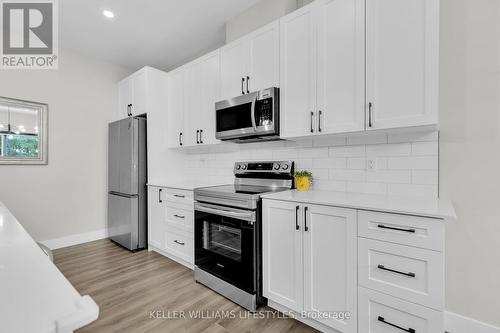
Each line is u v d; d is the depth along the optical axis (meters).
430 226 1.18
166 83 3.29
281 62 2.01
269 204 1.80
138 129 3.13
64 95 3.26
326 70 1.76
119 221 3.24
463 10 1.54
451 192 1.59
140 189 3.14
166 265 2.66
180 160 3.46
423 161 1.67
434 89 1.37
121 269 2.56
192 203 2.49
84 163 3.43
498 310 1.47
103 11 2.50
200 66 2.77
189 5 2.43
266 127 2.06
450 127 1.59
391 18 1.50
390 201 1.50
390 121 1.51
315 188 2.18
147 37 3.02
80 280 2.31
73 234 3.33
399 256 1.26
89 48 3.27
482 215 1.50
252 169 2.58
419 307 1.21
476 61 1.50
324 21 1.77
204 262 2.23
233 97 2.35
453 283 1.60
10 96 2.88
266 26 2.12
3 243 0.92
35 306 0.49
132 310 1.85
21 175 2.95
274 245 1.78
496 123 1.45
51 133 3.16
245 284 1.88
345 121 1.68
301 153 2.27
